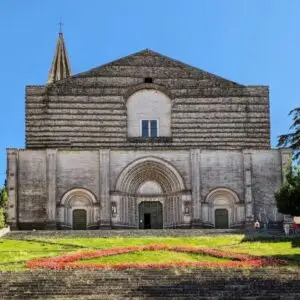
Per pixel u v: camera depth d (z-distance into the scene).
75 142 70.25
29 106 70.50
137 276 37.09
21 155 68.44
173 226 68.69
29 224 67.31
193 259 44.09
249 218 68.19
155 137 71.00
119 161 68.94
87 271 38.22
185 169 69.19
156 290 34.44
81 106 70.81
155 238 55.69
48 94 70.81
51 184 67.69
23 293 34.03
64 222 67.62
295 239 54.44
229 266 40.22
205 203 68.69
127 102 71.31
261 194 69.12
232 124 71.44
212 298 33.28
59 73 92.38
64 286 35.06
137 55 72.12
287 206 56.34
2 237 57.66
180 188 68.81
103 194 67.94
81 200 68.50
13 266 40.69
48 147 69.94
